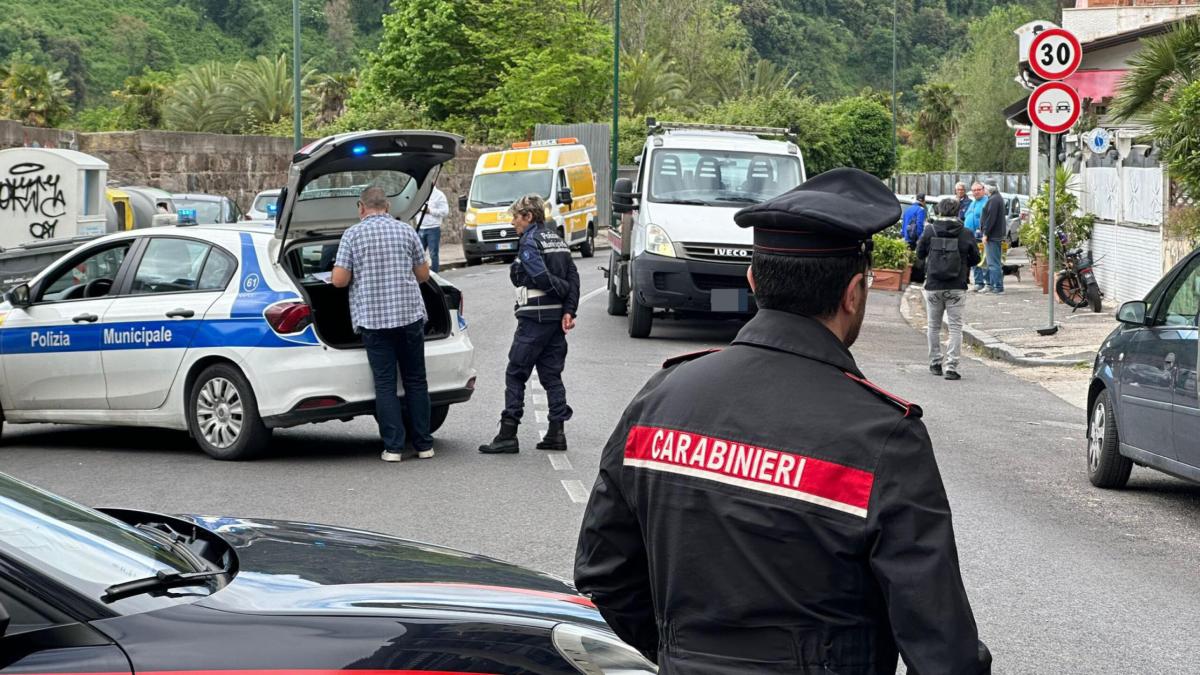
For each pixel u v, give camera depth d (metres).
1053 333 17.86
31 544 3.21
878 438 2.31
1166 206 18.94
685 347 16.66
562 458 9.69
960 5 127.69
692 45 81.19
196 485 8.67
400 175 9.98
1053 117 16.97
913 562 2.25
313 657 2.89
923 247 14.77
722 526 2.35
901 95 118.19
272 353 9.29
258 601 3.13
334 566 3.58
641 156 18.44
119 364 9.82
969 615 2.28
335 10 97.75
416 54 53.25
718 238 16.41
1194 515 8.38
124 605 2.94
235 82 47.19
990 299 23.25
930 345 15.00
